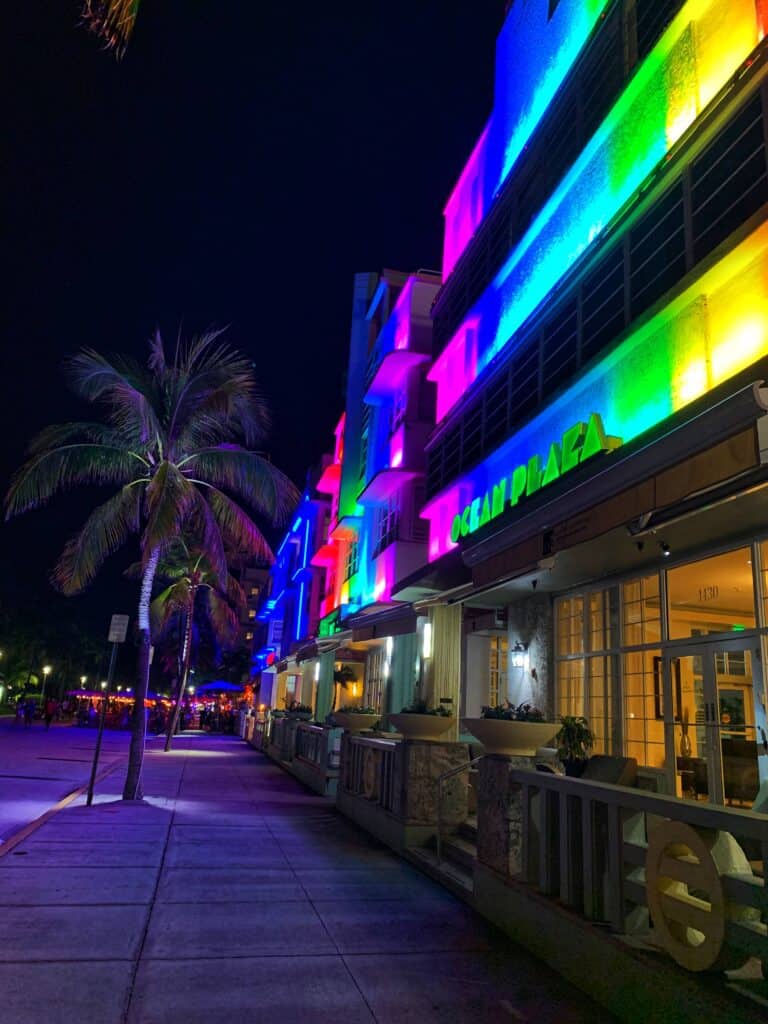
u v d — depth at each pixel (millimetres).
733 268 8195
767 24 8555
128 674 82188
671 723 8766
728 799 7719
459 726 13625
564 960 4938
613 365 10609
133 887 6785
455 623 13945
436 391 21516
